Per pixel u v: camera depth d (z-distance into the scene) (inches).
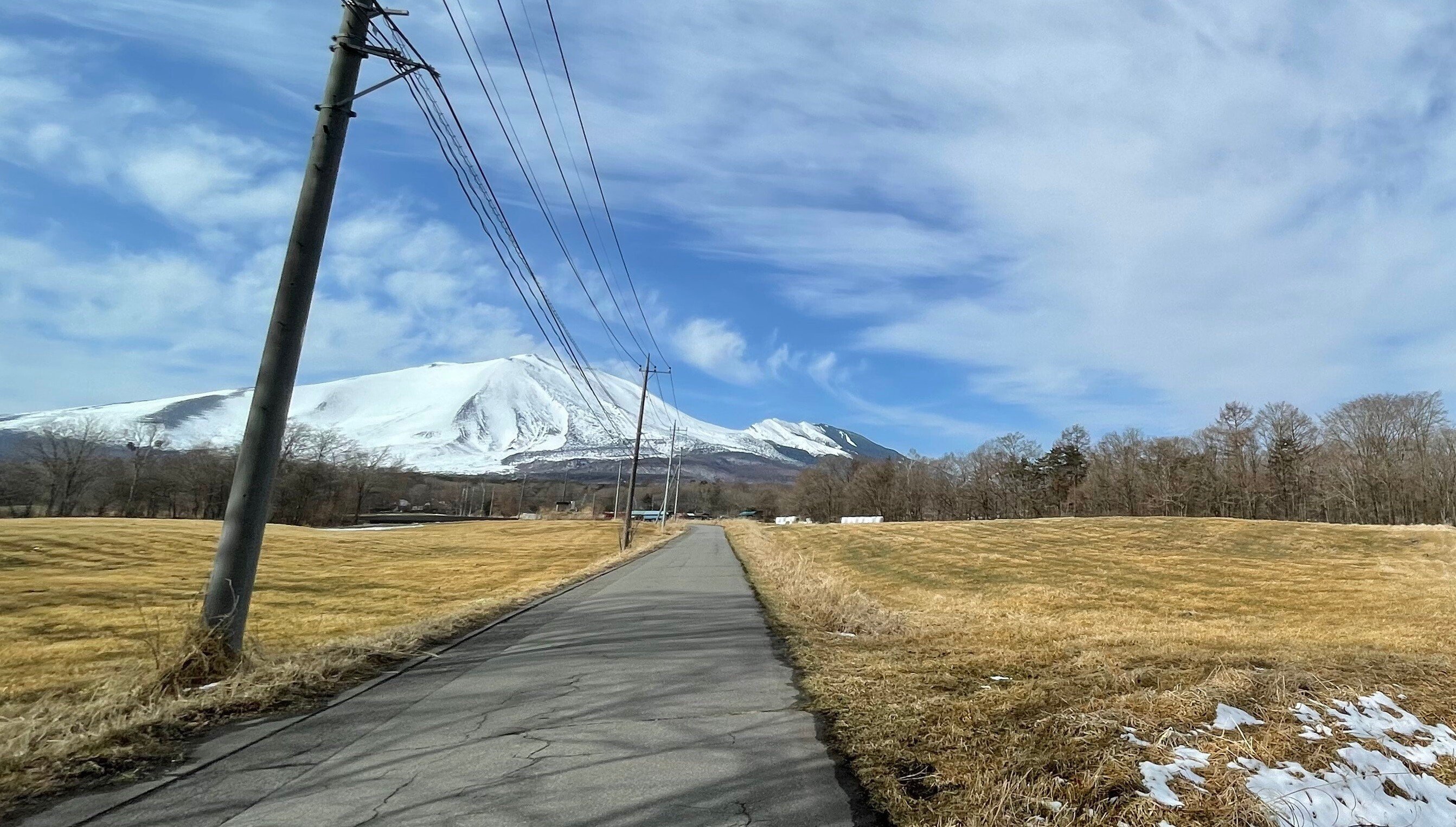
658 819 142.3
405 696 243.9
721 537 2225.6
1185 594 808.9
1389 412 2485.2
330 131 270.7
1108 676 253.3
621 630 407.2
